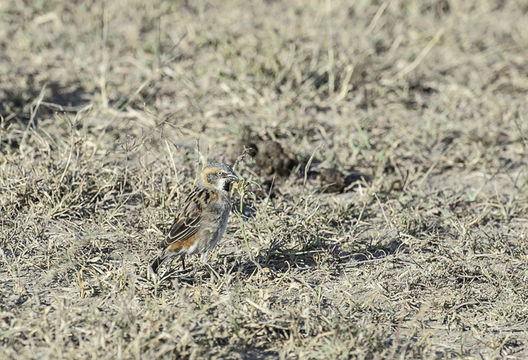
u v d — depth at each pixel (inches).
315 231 738.8
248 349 568.1
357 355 557.3
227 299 606.2
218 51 1162.6
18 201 751.7
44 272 657.6
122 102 1036.5
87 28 1256.8
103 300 611.5
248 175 847.1
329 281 674.8
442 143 968.9
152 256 690.8
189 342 546.9
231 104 1040.2
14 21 1270.9
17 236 708.7
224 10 1347.2
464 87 1135.0
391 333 601.9
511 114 1048.8
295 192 831.7
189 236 654.5
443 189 864.9
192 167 858.1
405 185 856.9
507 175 905.5
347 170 903.7
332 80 1087.0
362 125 999.0
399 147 957.8
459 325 617.9
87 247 698.8
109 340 543.5
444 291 667.4
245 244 727.1
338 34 1259.8
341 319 603.2
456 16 1385.3
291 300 637.3
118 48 1178.0
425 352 573.9
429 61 1218.6
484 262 714.8
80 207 751.7
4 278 645.3
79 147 808.9
